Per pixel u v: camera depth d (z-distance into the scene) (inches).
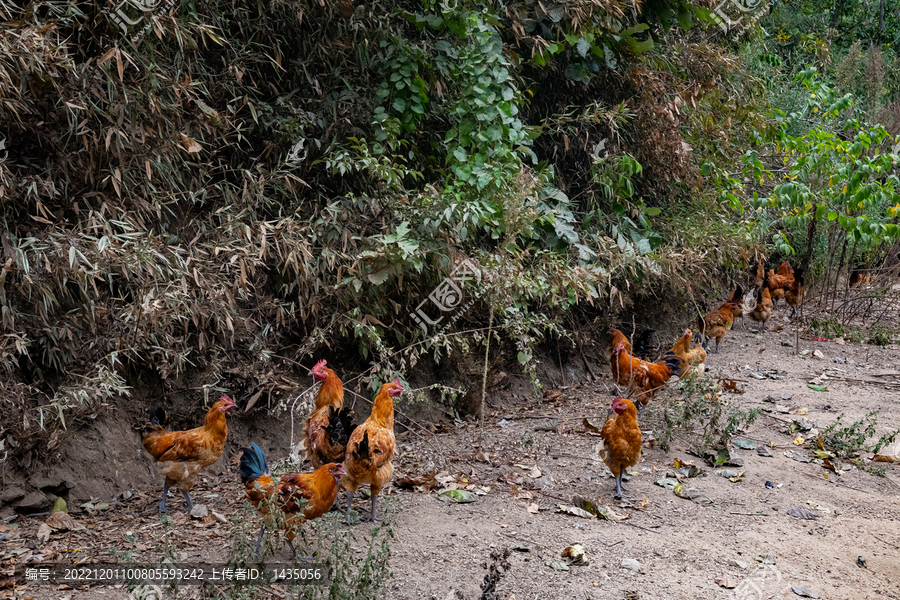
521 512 182.9
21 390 175.9
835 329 431.5
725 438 238.5
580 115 318.3
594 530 173.9
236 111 221.9
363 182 243.3
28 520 168.6
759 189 491.8
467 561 152.9
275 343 225.9
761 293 436.5
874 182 396.5
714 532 178.4
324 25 233.1
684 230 350.9
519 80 288.2
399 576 144.3
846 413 285.1
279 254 213.2
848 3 808.9
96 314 188.2
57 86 172.2
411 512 179.6
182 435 171.6
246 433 215.5
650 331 333.1
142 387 202.4
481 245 278.2
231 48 217.6
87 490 181.0
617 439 191.2
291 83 236.4
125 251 177.6
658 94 319.3
